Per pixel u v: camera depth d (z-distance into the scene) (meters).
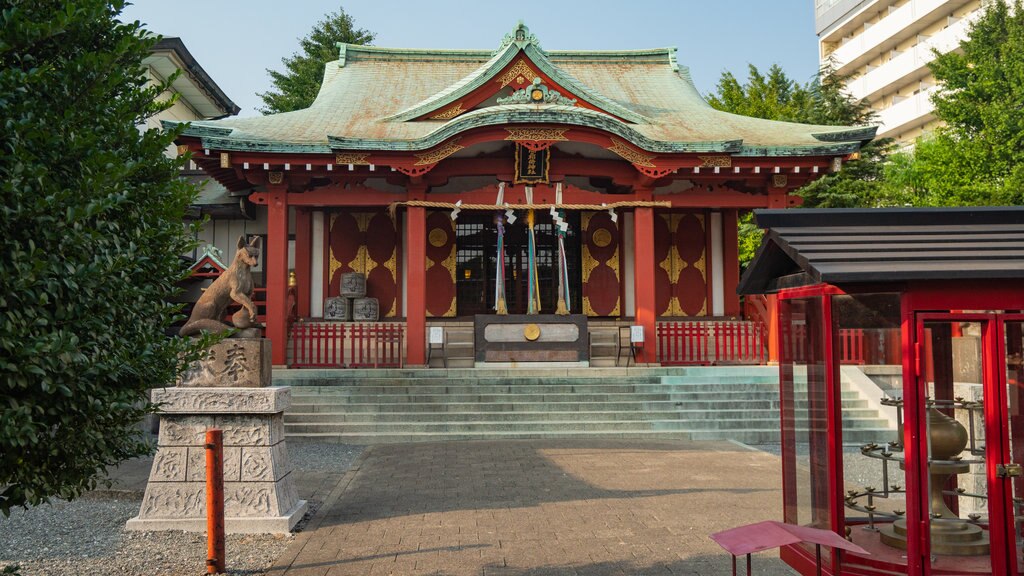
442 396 16.27
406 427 15.12
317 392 16.42
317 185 20.58
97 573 6.54
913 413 4.56
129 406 4.27
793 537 3.80
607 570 6.46
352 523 8.23
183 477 8.12
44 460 3.97
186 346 4.92
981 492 4.87
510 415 15.57
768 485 10.14
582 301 24.03
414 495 9.68
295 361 18.38
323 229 23.38
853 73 61.06
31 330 3.55
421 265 19.28
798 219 5.29
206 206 23.42
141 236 4.30
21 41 3.55
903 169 33.31
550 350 19.02
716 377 17.31
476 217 24.03
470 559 6.81
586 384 16.94
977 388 4.85
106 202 3.67
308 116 22.34
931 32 52.84
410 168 18.78
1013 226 5.14
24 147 3.54
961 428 4.79
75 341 3.57
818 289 5.26
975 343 4.88
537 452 13.11
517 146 19.31
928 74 52.19
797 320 5.73
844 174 31.02
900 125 52.78
